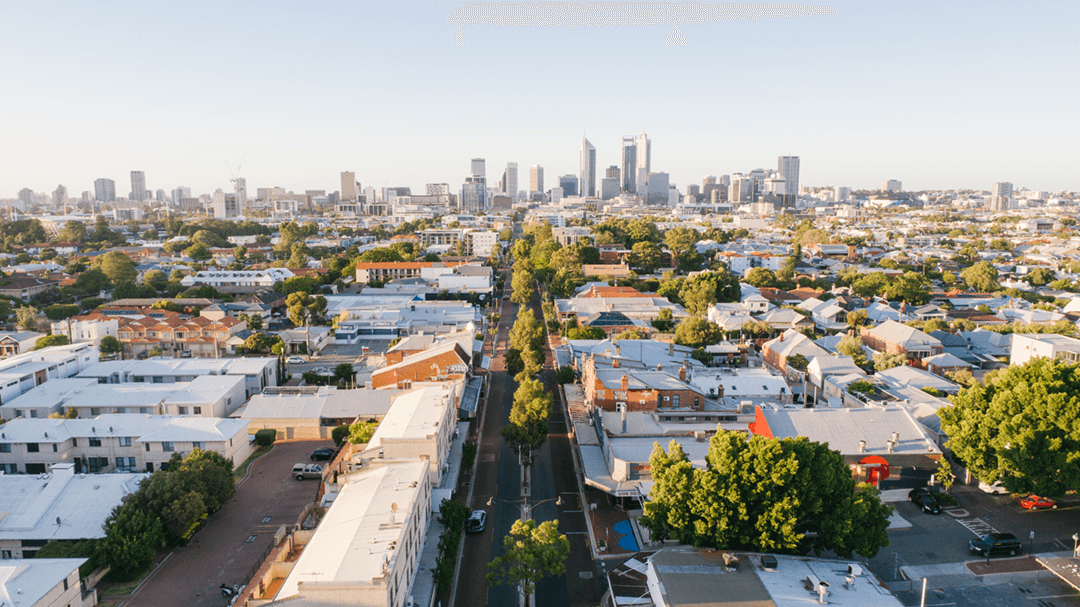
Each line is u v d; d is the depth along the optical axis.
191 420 102.56
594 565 72.88
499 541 78.62
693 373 124.06
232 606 61.75
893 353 148.62
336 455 102.12
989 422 80.62
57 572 61.66
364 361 164.88
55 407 115.50
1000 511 82.94
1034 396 78.88
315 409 115.00
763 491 64.94
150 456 98.00
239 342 169.62
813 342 153.62
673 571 62.03
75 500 78.75
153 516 74.50
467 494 90.50
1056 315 191.50
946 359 142.12
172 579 71.00
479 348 153.75
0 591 57.75
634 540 77.62
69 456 98.06
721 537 64.75
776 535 64.81
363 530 61.56
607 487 82.88
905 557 72.50
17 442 95.75
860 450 85.62
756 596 57.84
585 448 94.94
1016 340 134.75
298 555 68.06
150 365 138.12
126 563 69.94
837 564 64.44
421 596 63.34
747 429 95.56
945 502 84.31
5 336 159.50
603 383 104.69
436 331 191.12
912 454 86.06
